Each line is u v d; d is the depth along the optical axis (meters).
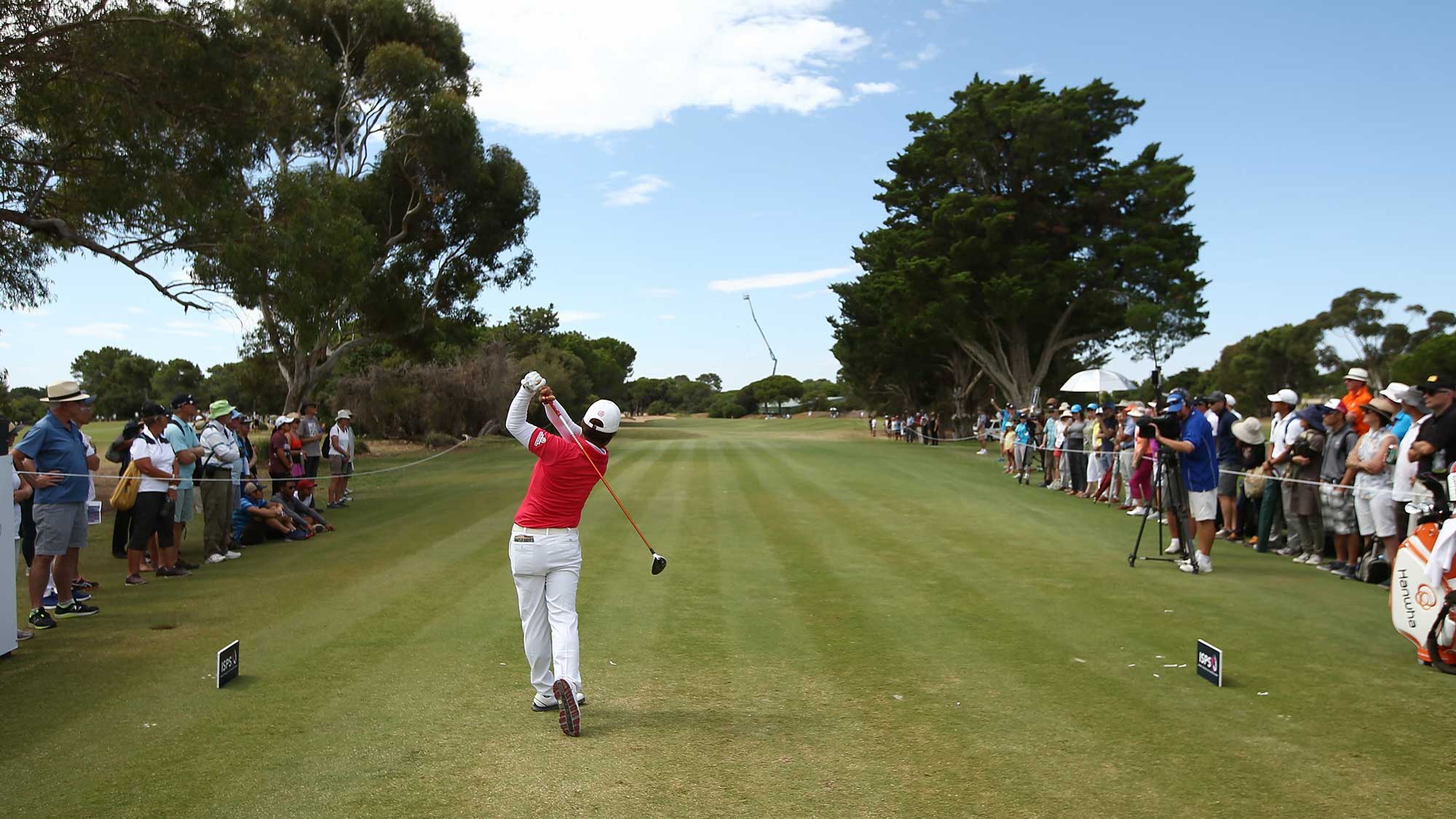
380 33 27.17
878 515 13.30
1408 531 8.13
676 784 4.12
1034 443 21.00
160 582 8.73
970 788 4.08
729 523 12.39
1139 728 4.81
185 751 4.48
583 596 7.96
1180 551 9.80
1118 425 14.65
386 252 27.19
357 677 5.68
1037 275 36.31
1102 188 36.72
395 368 40.78
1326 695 5.36
